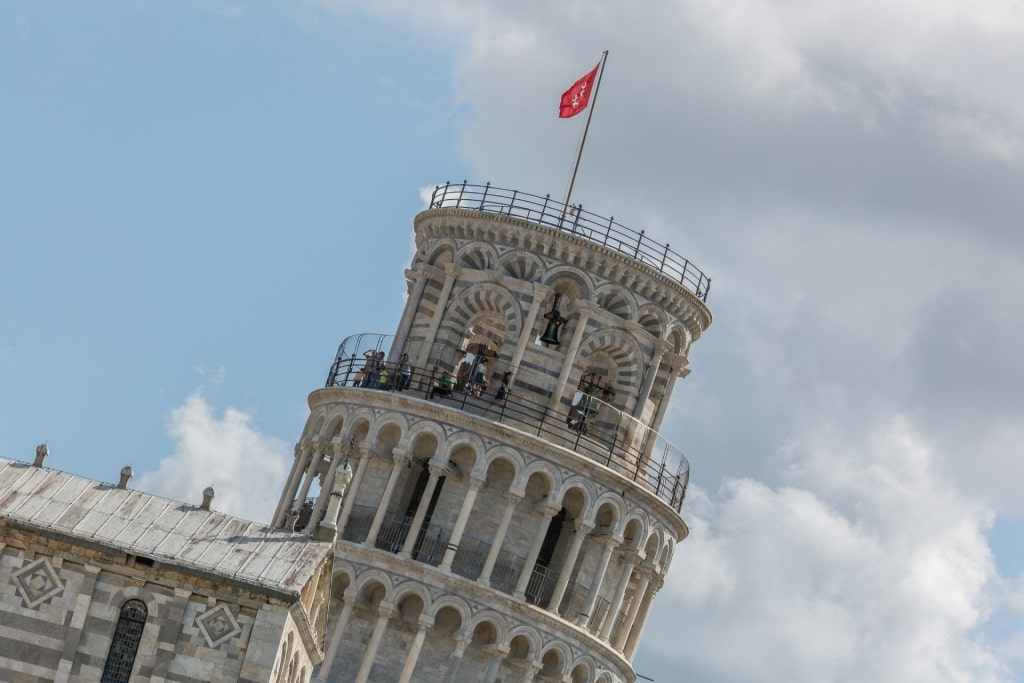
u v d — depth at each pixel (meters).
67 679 142.25
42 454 153.12
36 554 143.88
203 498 150.88
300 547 148.38
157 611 143.12
